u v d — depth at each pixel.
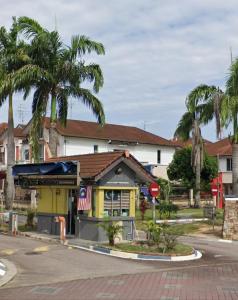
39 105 28.98
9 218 24.34
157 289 11.34
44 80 28.47
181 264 15.52
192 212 37.38
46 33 28.52
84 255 16.86
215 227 27.61
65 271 13.92
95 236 19.89
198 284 12.05
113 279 12.64
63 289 11.34
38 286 11.72
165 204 33.75
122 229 19.19
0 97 29.81
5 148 54.72
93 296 10.55
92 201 20.28
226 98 28.08
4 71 28.98
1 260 15.69
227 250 19.59
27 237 21.91
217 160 48.09
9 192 32.38
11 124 32.44
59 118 30.12
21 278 12.84
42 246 18.86
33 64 28.62
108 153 20.55
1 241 20.42
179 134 41.03
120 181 20.48
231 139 28.83
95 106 29.44
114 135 52.00
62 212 22.14
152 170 53.06
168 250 17.17
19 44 29.42
